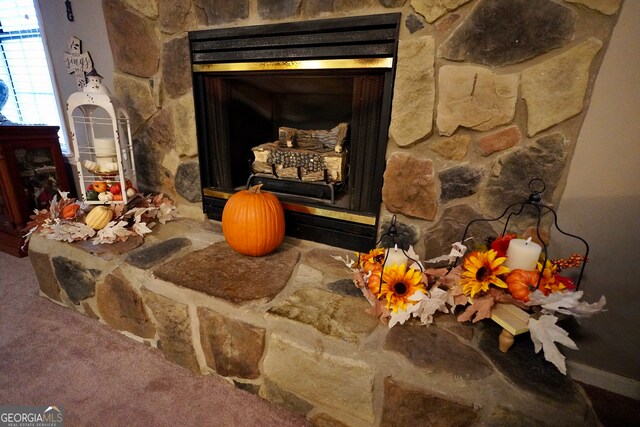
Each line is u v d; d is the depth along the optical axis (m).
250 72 1.11
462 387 0.64
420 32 0.83
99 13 1.36
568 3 0.70
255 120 1.42
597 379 0.94
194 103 1.24
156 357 1.03
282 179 1.28
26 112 1.97
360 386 0.72
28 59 1.79
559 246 0.86
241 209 1.04
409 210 0.99
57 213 1.28
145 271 0.98
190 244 1.19
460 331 0.77
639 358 0.87
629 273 0.82
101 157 1.26
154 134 1.38
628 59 0.69
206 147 1.33
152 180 1.47
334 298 0.88
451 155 0.89
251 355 0.85
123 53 1.30
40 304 1.27
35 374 0.94
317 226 1.18
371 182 1.05
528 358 0.69
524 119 0.80
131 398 0.88
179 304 0.93
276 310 0.82
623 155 0.74
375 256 0.92
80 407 0.85
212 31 1.10
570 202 0.82
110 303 1.09
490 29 0.77
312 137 1.27
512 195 0.86
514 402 0.61
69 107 1.16
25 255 1.66
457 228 0.94
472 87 0.82
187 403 0.87
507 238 0.80
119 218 1.26
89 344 1.07
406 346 0.71
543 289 0.69
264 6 0.99
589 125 0.76
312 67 0.99
